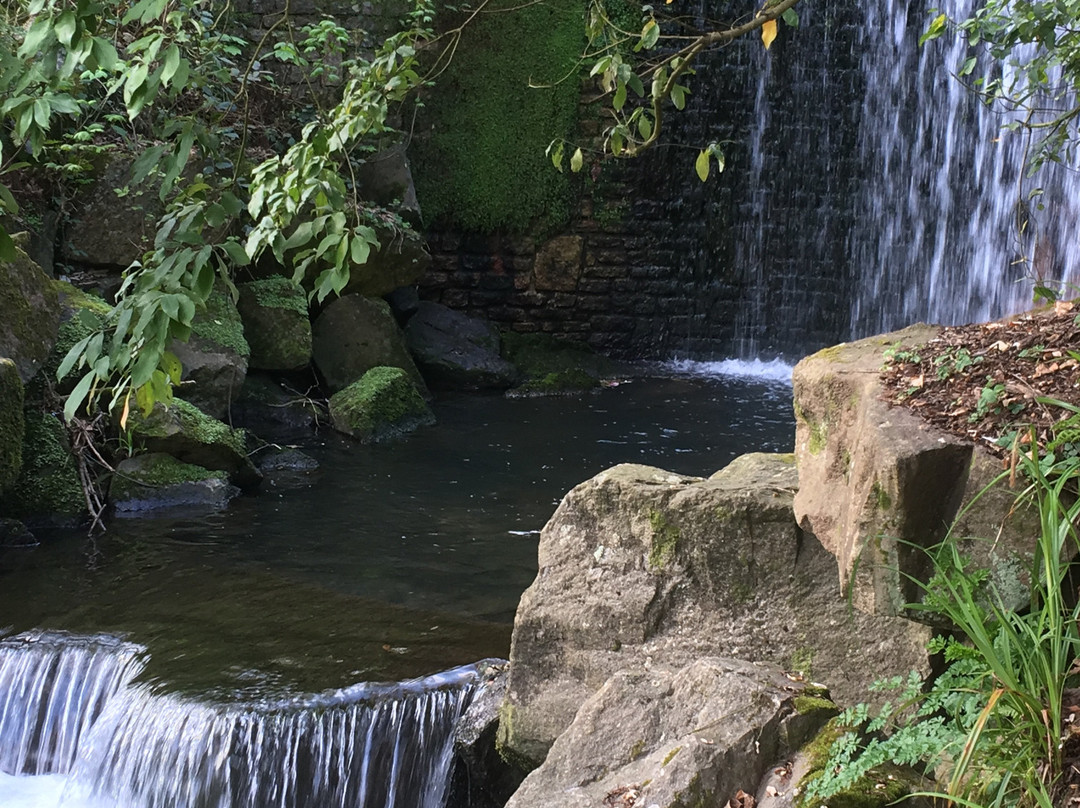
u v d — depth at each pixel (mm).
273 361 9641
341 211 2732
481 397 11180
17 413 6434
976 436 2828
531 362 12156
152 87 2344
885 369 3213
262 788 4266
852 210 13711
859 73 13492
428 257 11047
